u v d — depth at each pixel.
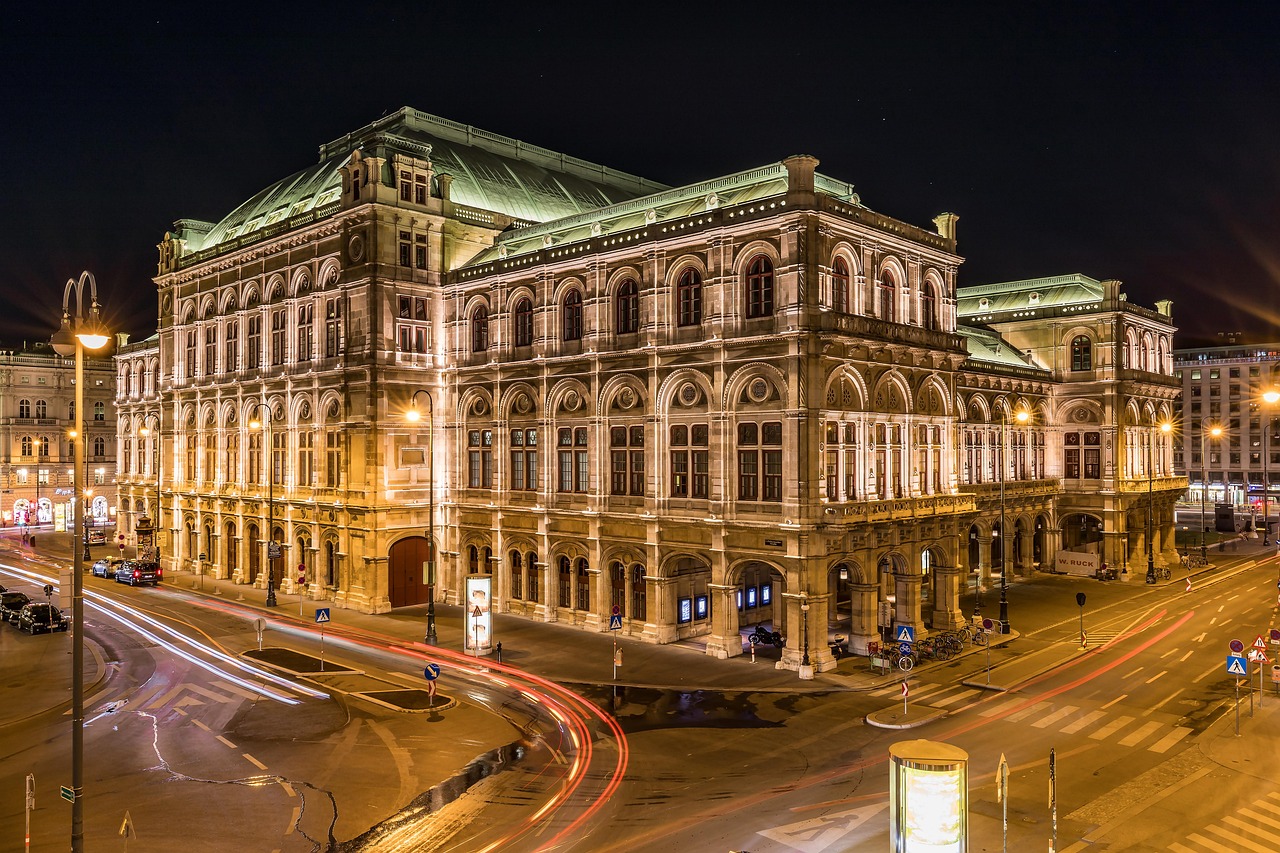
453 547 54.53
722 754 27.77
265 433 61.03
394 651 42.03
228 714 31.88
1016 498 63.66
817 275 39.06
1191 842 21.05
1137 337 69.38
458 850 20.73
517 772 26.11
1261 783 24.81
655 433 43.75
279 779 25.44
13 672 38.16
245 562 63.12
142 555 70.75
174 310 72.25
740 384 40.81
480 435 53.69
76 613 17.97
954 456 47.72
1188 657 39.81
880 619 43.62
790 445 38.53
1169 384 72.50
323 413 56.41
